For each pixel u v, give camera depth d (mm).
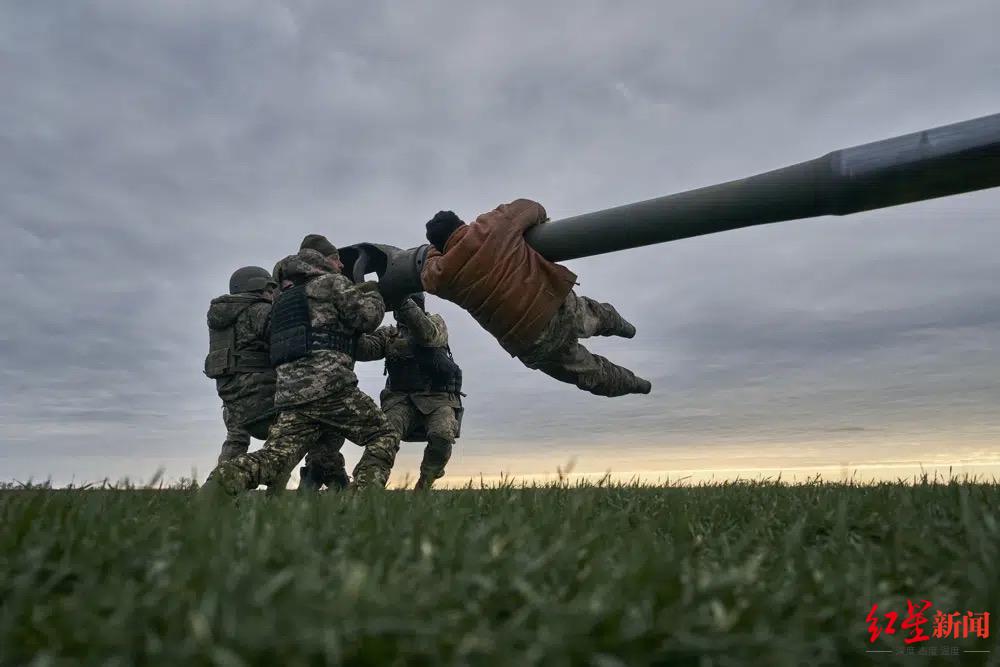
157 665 1113
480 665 1138
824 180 3195
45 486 2883
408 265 4711
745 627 1332
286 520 2170
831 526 2594
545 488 3225
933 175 2975
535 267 4129
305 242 4969
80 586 1524
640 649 1227
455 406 6227
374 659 1171
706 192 3564
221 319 5852
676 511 2746
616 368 4938
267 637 1141
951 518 2652
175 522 2346
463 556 1703
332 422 4621
